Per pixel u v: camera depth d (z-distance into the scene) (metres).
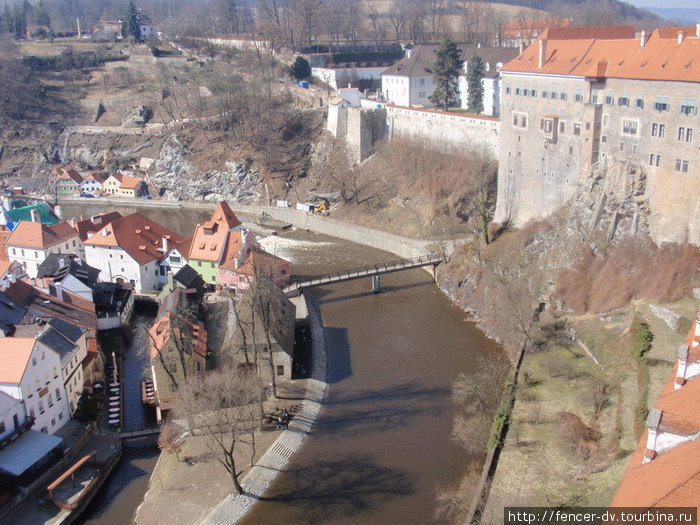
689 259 77.62
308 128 174.75
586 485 52.44
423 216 130.75
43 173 194.25
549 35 108.56
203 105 195.12
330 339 89.19
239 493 58.47
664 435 38.09
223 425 67.38
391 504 56.66
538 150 106.69
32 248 110.62
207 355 75.25
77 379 73.25
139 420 70.00
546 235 99.19
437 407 71.25
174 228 152.25
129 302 97.62
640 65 87.19
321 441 66.19
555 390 70.62
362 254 127.19
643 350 67.94
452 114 134.12
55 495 57.25
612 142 92.50
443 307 99.69
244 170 171.12
